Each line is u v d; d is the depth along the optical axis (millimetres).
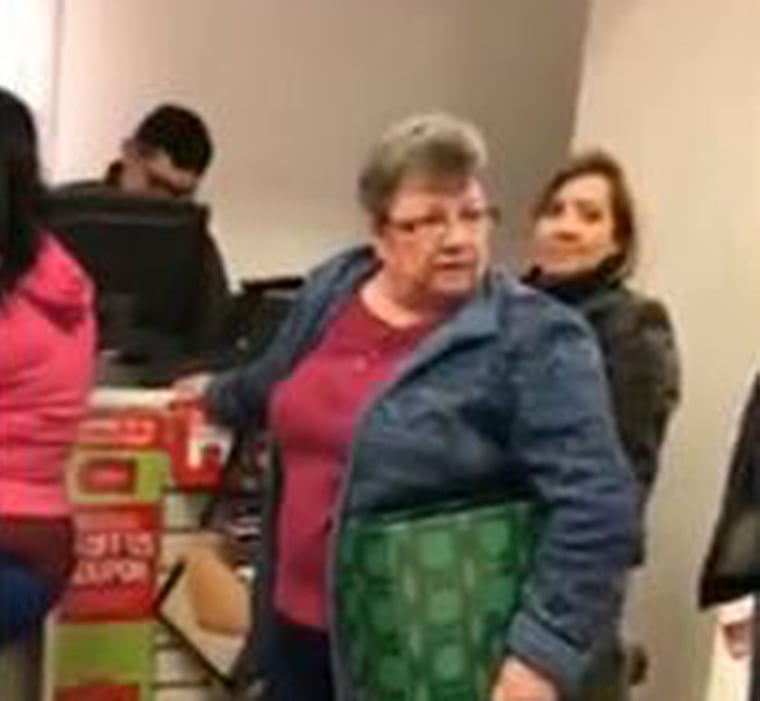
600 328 2703
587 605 2035
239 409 2510
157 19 5918
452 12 6176
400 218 2094
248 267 6102
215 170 6027
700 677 3363
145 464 3080
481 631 2074
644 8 3885
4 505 2314
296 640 2229
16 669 2779
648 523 3410
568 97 6277
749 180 3418
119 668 3119
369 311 2182
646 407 2652
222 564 3154
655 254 3682
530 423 2049
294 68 6059
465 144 2098
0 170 2268
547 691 2025
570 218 2865
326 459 2148
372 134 6152
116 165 5070
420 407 2066
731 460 2666
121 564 3098
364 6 6094
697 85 3641
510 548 2086
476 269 2109
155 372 3316
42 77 5832
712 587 2428
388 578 2062
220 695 3193
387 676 2084
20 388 2316
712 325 3486
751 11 3455
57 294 2350
